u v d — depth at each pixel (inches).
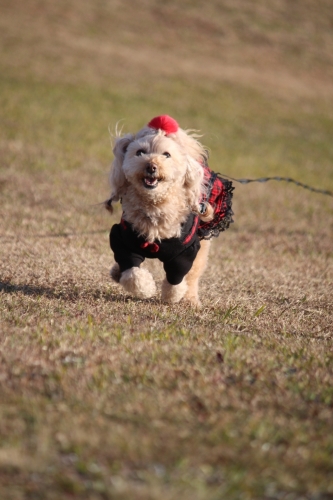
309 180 849.5
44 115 952.9
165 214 282.8
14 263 361.1
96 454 163.2
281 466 163.6
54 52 1445.6
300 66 1793.8
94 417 181.3
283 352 250.5
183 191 291.3
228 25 1979.6
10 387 196.5
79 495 147.6
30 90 1104.2
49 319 271.7
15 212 500.7
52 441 167.3
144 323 277.7
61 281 337.4
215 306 323.9
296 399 203.8
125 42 1679.4
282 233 553.6
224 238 516.1
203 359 231.0
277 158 973.8
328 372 231.6
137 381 207.6
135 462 161.3
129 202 287.6
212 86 1438.2
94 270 363.3
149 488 149.2
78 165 713.6
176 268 294.4
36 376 206.5
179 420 183.2
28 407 183.9
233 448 170.1
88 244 429.4
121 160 289.4
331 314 328.8
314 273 421.1
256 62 1752.0
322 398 206.4
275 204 677.9
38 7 1790.1
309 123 1295.5
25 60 1327.5
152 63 1537.9
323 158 1032.2
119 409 186.4
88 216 520.4
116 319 281.7
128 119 1031.6
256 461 164.6
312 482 157.0
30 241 416.8
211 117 1189.1
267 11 2130.9
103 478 153.8
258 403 198.7
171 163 276.7
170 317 292.8
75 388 197.9
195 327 279.0
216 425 181.3
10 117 901.2
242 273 399.9
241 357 236.5
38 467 155.3
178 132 295.0
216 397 199.0
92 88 1213.7
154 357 227.5
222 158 903.1
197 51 1743.4
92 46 1569.9
